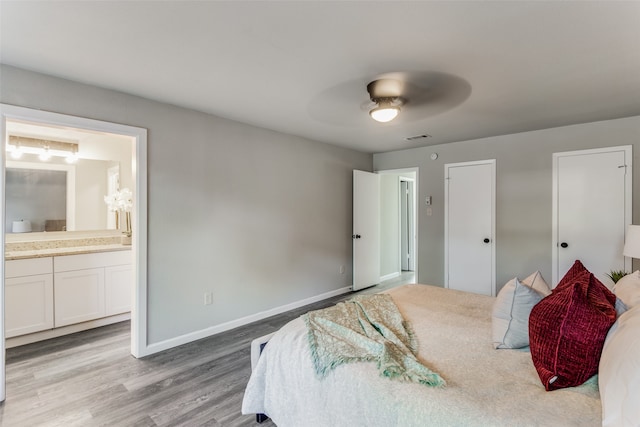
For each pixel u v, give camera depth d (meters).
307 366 1.57
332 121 3.47
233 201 3.46
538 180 3.80
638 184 3.22
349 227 5.07
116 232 4.16
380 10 1.53
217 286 3.32
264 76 2.32
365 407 1.31
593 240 3.46
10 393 2.21
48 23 1.65
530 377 1.34
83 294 3.35
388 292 2.69
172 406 2.07
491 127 3.68
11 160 3.47
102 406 2.07
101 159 4.08
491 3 1.47
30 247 3.54
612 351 1.10
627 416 0.89
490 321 2.01
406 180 6.86
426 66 2.14
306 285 4.36
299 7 1.51
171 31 1.73
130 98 2.68
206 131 3.21
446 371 1.40
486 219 4.21
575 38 1.78
